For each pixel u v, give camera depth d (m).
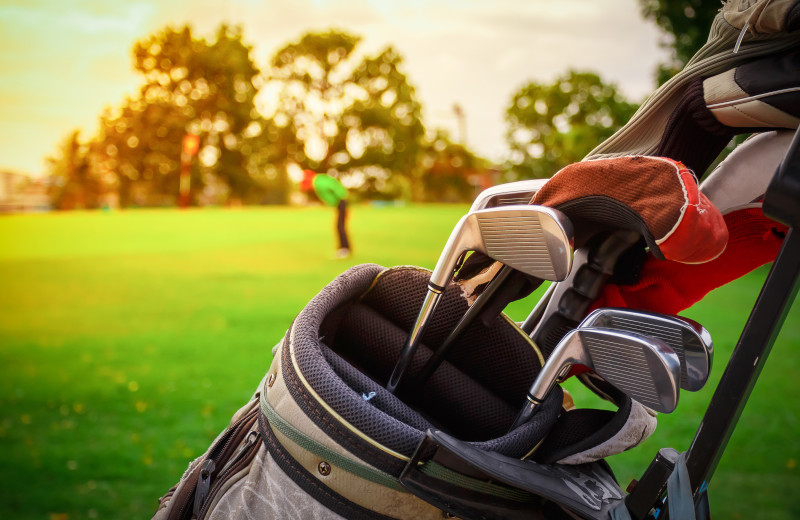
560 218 1.04
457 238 1.16
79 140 64.44
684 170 0.99
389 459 1.03
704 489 1.04
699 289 1.37
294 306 8.05
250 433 1.22
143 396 4.55
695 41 13.96
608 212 1.08
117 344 6.21
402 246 15.02
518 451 1.11
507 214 1.09
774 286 0.95
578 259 1.33
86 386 4.83
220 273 11.21
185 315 7.60
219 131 64.12
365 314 1.36
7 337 6.61
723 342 5.82
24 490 3.09
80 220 26.72
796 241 0.93
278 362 1.20
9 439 3.78
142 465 3.41
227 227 22.11
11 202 68.44
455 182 62.94
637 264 1.31
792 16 1.03
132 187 63.41
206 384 4.83
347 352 1.41
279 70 65.94
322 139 66.06
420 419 1.16
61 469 3.32
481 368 1.32
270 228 21.56
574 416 1.23
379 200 64.00
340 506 1.07
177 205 63.03
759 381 4.81
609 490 1.17
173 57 63.12
